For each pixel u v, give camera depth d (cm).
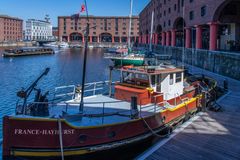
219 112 1560
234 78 2964
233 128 1287
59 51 11450
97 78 4281
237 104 1761
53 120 912
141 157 976
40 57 8231
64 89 3275
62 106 1213
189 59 4634
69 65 6138
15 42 14325
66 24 15425
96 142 984
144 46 9888
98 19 15650
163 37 7094
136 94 1266
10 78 4134
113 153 1038
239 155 1007
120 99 1346
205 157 987
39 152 916
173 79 1410
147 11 9988
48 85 3603
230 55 3069
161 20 7256
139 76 1323
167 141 1119
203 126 1307
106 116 1109
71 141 942
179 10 5481
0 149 1238
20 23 17625
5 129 895
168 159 965
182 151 1030
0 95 2909
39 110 1016
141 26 12119
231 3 4159
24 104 1010
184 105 1405
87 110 1183
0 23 15112
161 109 1238
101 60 7506
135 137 1079
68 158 948
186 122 1364
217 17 3803
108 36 16025
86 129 959
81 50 12450
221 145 1090
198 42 4403
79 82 3869
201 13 4200
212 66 3584
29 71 4984
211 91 1891
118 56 4525
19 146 903
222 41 4675
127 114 1130
